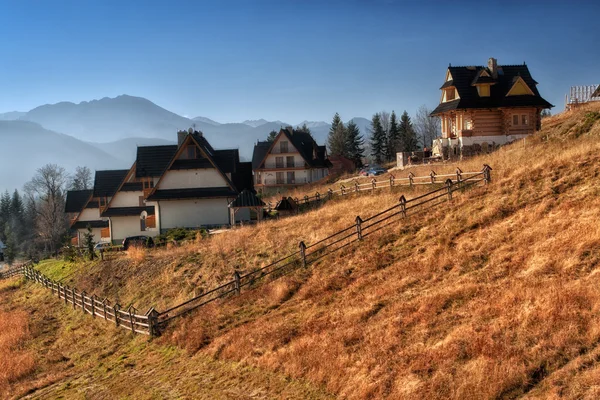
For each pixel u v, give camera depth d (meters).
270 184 77.38
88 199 65.81
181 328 23.28
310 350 16.91
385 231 25.77
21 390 21.14
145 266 34.47
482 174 28.48
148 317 24.00
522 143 39.16
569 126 35.91
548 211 21.53
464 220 23.89
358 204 35.16
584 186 22.53
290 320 20.16
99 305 29.33
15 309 36.94
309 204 47.28
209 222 49.59
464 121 51.78
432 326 15.88
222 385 16.95
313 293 22.27
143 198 54.59
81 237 62.81
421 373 13.70
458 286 17.81
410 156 55.88
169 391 17.61
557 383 11.66
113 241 54.41
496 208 23.52
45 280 40.25
